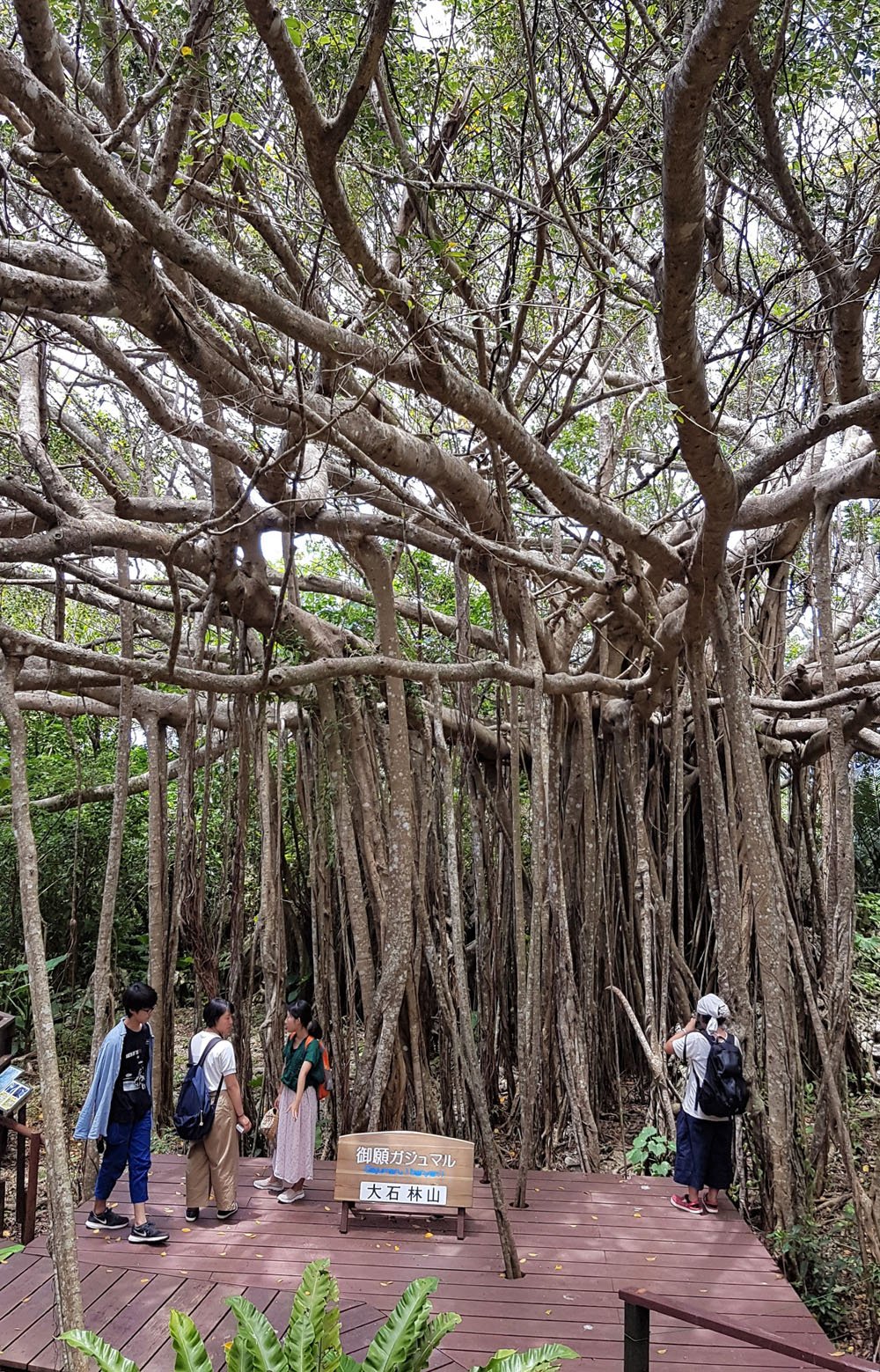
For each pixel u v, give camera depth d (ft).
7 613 40.78
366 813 27.07
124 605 22.82
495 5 23.08
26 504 20.53
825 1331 20.34
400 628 34.01
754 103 20.21
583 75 21.83
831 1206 24.40
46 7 12.17
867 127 26.63
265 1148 26.11
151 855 28.58
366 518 25.03
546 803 23.67
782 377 29.99
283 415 19.11
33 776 37.11
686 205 15.52
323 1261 12.28
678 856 29.76
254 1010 33.78
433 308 22.72
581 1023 26.09
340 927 28.35
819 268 21.90
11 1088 21.98
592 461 38.91
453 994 27.12
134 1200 19.03
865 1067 34.32
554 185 20.34
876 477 23.15
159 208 15.40
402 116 23.02
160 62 17.46
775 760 33.06
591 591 27.40
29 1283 17.57
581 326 28.09
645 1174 25.04
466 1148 20.06
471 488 22.80
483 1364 15.42
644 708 30.12
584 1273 18.47
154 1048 26.89
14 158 14.76
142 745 40.55
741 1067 21.15
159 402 19.98
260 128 19.27
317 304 21.98
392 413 23.12
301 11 19.89
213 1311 16.51
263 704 25.80
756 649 32.94
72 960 32.63
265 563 26.73
